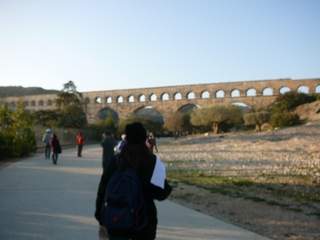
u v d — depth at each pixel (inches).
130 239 193.0
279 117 3078.2
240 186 673.0
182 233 351.3
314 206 494.9
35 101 5595.5
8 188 619.5
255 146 1759.4
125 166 197.3
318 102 3361.2
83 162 1149.1
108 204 189.2
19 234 342.3
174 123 4256.9
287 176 800.9
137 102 5068.9
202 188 646.5
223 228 371.9
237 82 4621.1
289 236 346.6
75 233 346.3
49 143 1293.1
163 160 1259.8
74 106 3890.3
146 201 197.2
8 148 1251.2
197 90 4800.7
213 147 1916.8
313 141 1721.2
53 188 621.3
